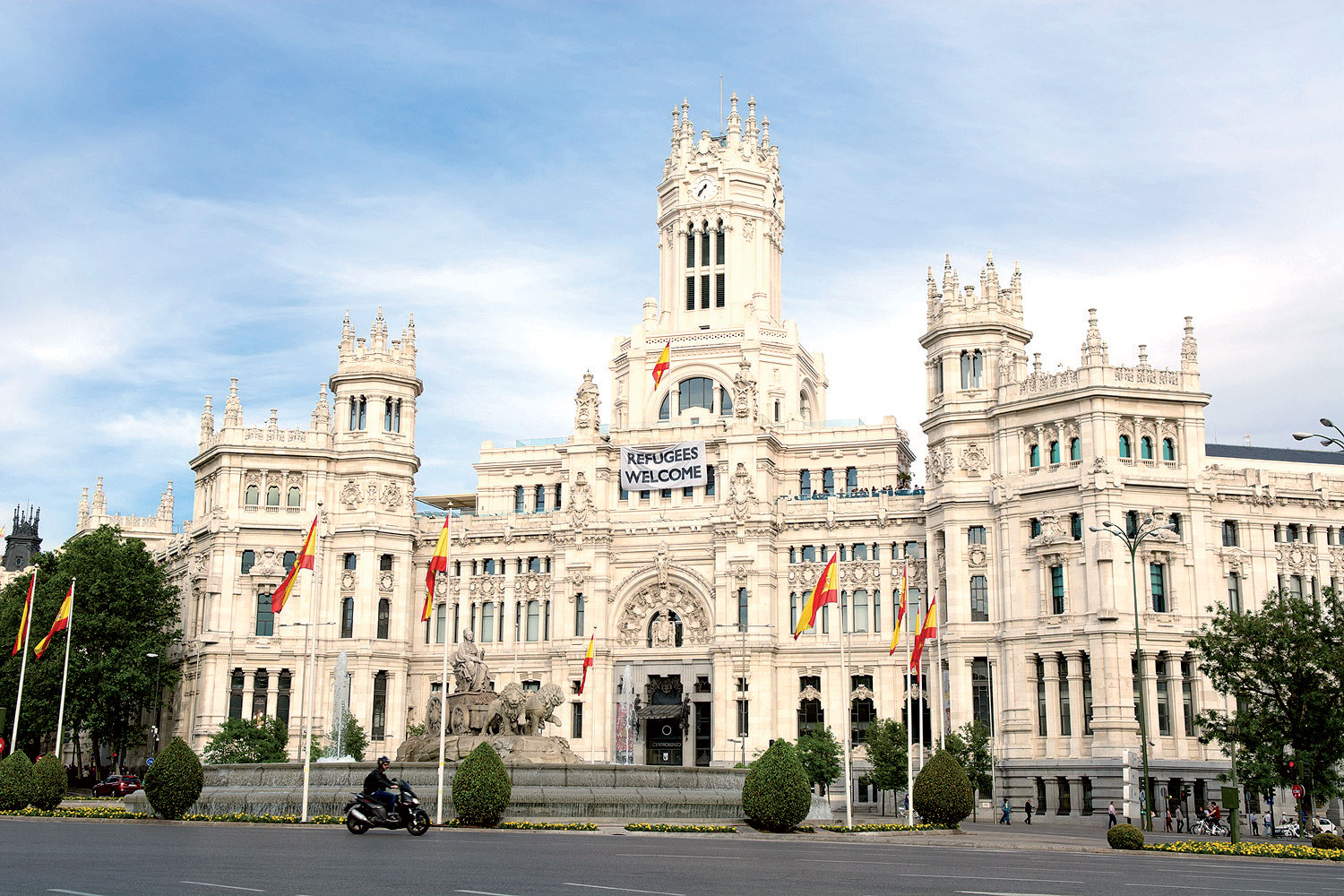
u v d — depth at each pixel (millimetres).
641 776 87688
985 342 142250
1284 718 93500
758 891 38812
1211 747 125875
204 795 83500
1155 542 129000
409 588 161125
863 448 163125
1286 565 134500
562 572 159375
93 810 84000
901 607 131250
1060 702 130500
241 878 40000
